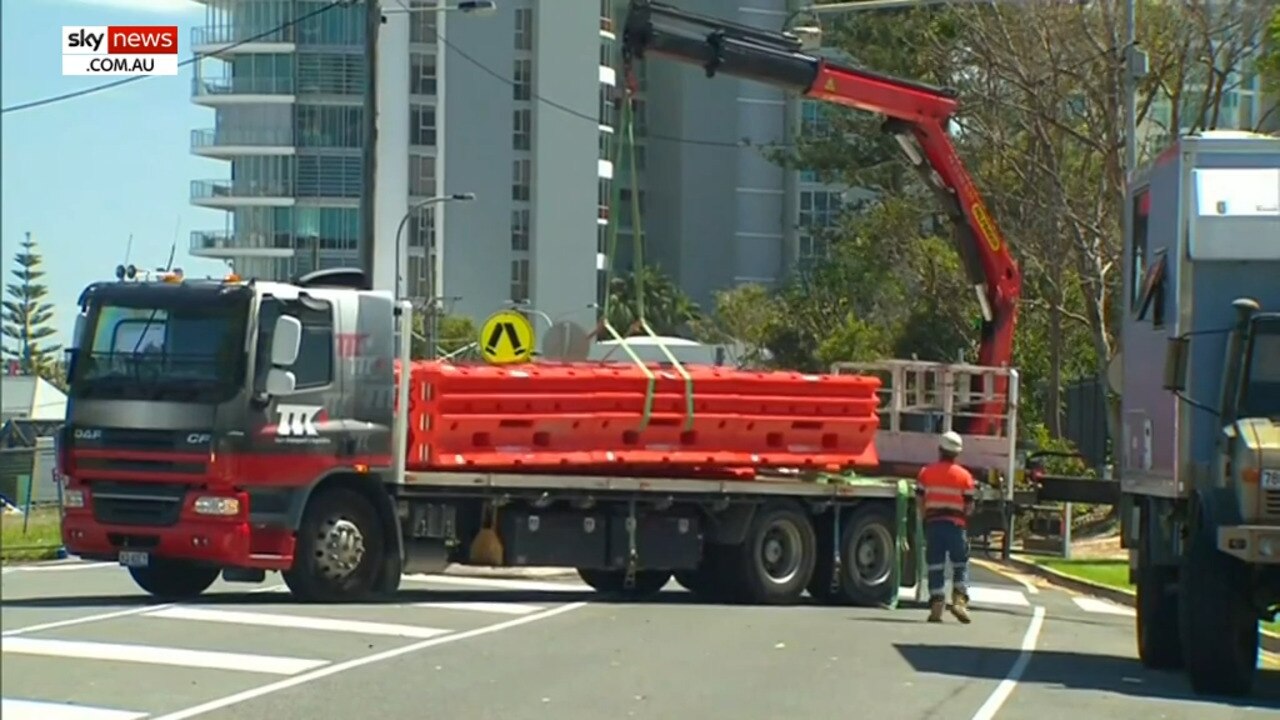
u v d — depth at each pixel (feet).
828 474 83.87
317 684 48.16
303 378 67.77
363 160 105.91
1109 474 120.06
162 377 66.49
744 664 55.62
